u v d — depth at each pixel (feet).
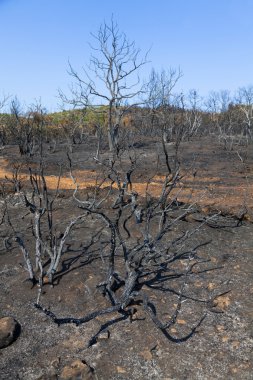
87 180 28.50
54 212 19.15
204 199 21.98
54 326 11.66
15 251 15.55
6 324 11.30
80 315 12.03
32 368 10.32
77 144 48.78
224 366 10.17
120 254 14.92
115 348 10.79
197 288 13.15
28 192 22.41
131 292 12.09
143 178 28.73
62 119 59.72
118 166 32.60
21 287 13.17
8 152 43.11
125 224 17.13
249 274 13.88
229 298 12.58
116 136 37.91
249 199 21.88
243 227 17.51
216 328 11.41
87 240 16.05
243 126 56.95
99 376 9.98
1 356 10.76
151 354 10.57
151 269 13.99
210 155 38.91
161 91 55.62
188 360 10.39
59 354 10.69
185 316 11.89
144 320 11.66
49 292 12.91
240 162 35.22
